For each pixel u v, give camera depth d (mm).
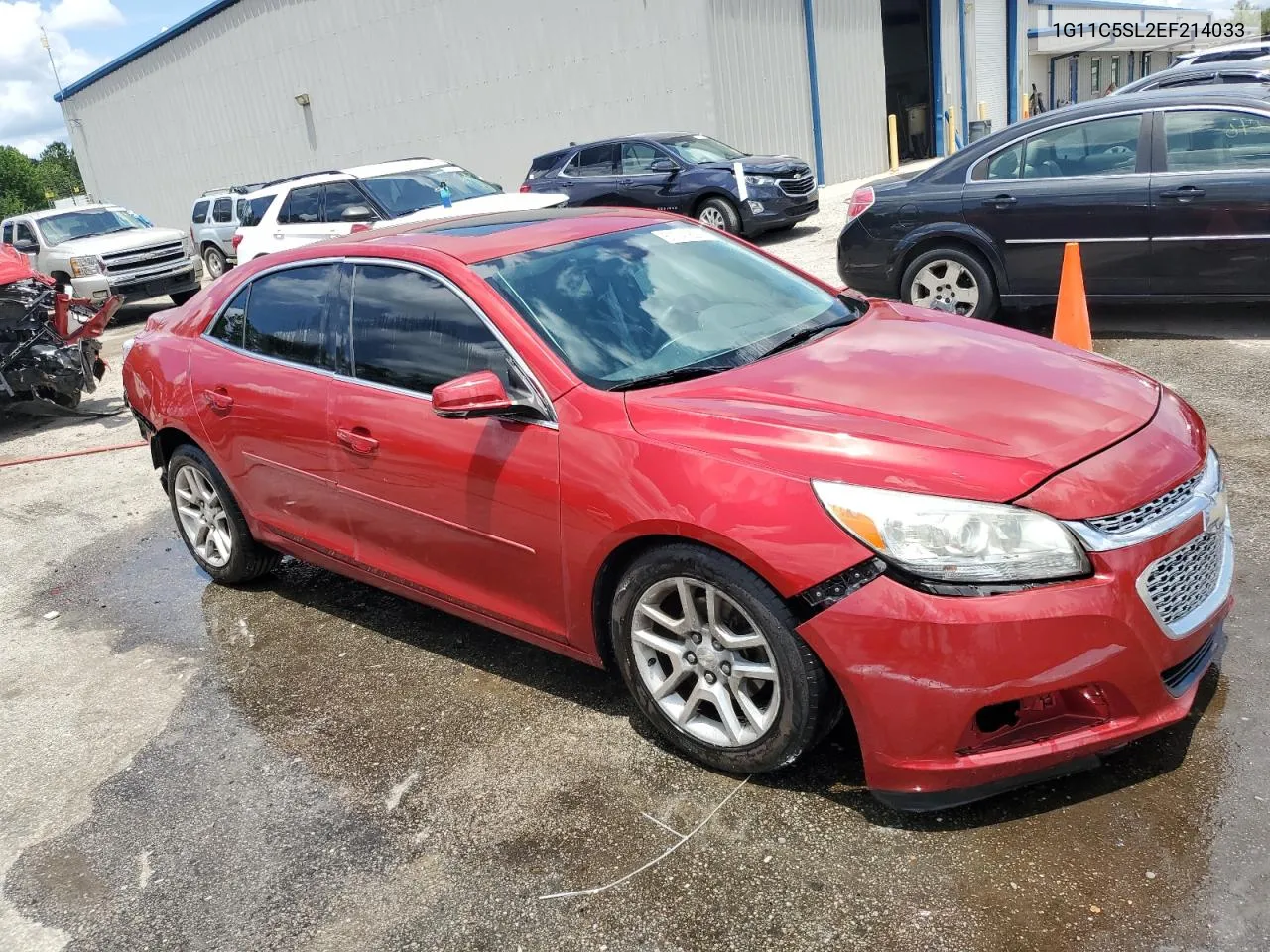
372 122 22703
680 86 17453
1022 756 2473
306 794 3146
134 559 5484
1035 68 33031
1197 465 2711
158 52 26812
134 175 29906
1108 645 2412
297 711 3656
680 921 2436
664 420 2875
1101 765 2762
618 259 3701
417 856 2795
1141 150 6570
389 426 3527
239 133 25766
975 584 2395
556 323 3299
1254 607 3416
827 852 2588
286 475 4051
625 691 3492
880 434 2648
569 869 2662
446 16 20375
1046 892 2365
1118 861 2426
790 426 2725
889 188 7559
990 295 7227
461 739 3332
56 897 2838
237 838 2980
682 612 2955
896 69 25141
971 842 2555
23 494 6984
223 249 18969
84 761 3529
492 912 2549
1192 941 2176
